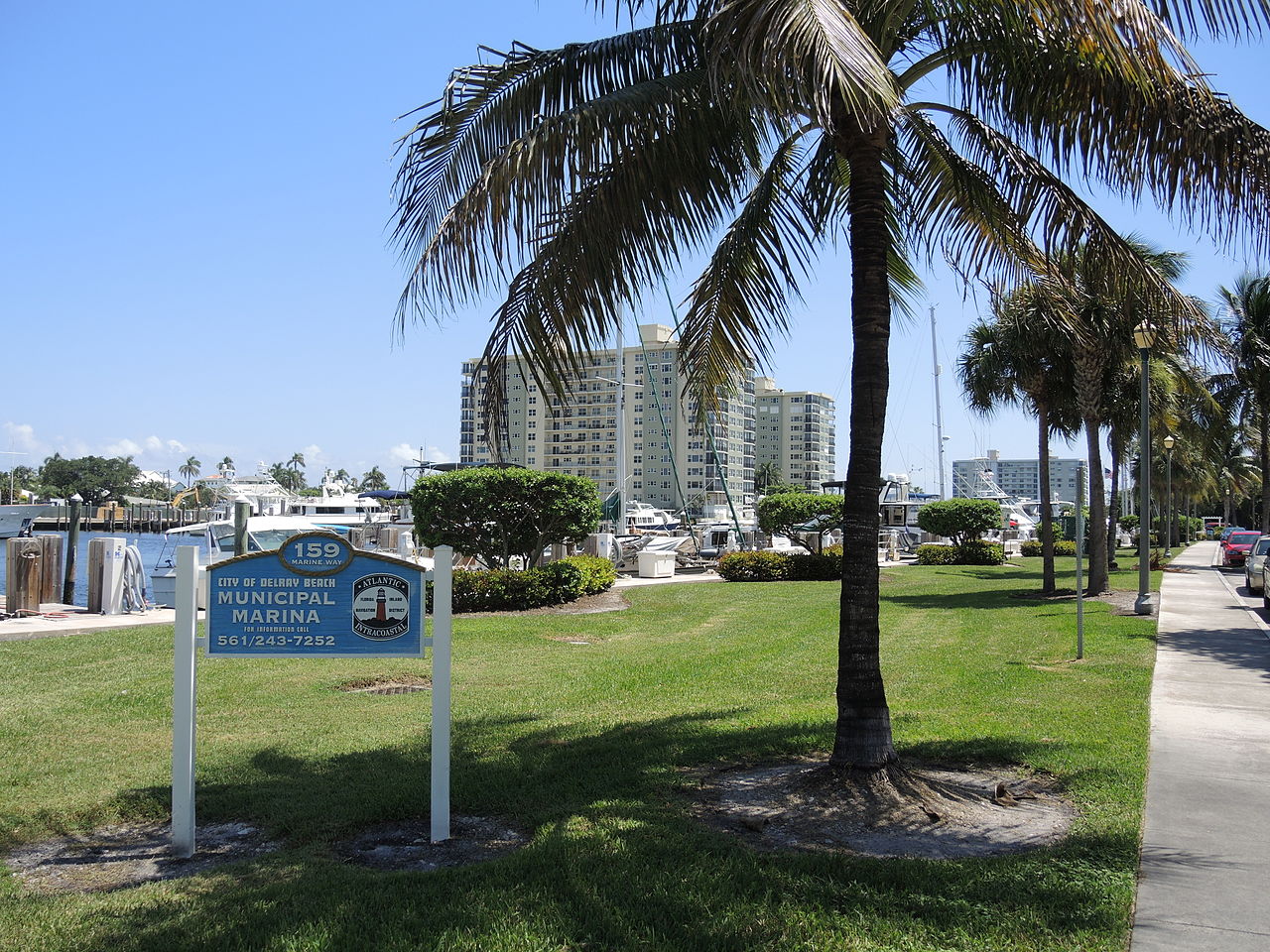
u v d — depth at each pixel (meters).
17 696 10.17
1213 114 6.33
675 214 6.46
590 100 6.02
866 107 5.17
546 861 5.15
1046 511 23.58
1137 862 5.22
